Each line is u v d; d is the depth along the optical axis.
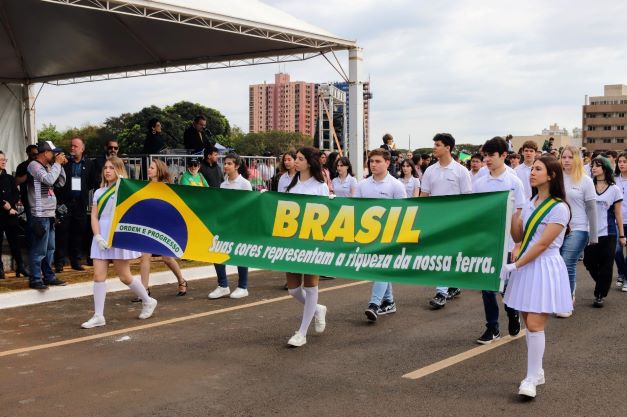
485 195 5.88
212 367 6.13
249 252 7.15
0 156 10.05
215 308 8.88
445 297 8.80
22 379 5.79
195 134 15.02
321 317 7.29
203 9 12.48
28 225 9.59
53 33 16.69
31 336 7.38
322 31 15.04
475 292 10.00
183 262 12.37
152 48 17.33
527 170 10.97
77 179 11.05
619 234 9.36
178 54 17.67
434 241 6.14
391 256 6.37
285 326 7.80
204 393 5.38
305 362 6.28
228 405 5.10
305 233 6.88
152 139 14.34
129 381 5.72
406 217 6.33
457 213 6.05
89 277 10.56
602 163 8.90
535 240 5.29
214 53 17.31
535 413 4.89
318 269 6.70
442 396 5.28
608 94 139.12
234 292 9.66
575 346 6.82
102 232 7.95
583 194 8.27
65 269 11.42
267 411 4.96
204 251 7.40
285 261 6.91
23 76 19.86
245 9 14.10
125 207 7.84
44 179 9.16
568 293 5.25
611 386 5.52
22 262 10.56
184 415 4.89
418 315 8.36
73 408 5.04
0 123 19.77
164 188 7.64
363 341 7.07
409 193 11.77
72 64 19.03
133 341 7.13
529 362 5.29
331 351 6.67
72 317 8.34
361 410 4.96
